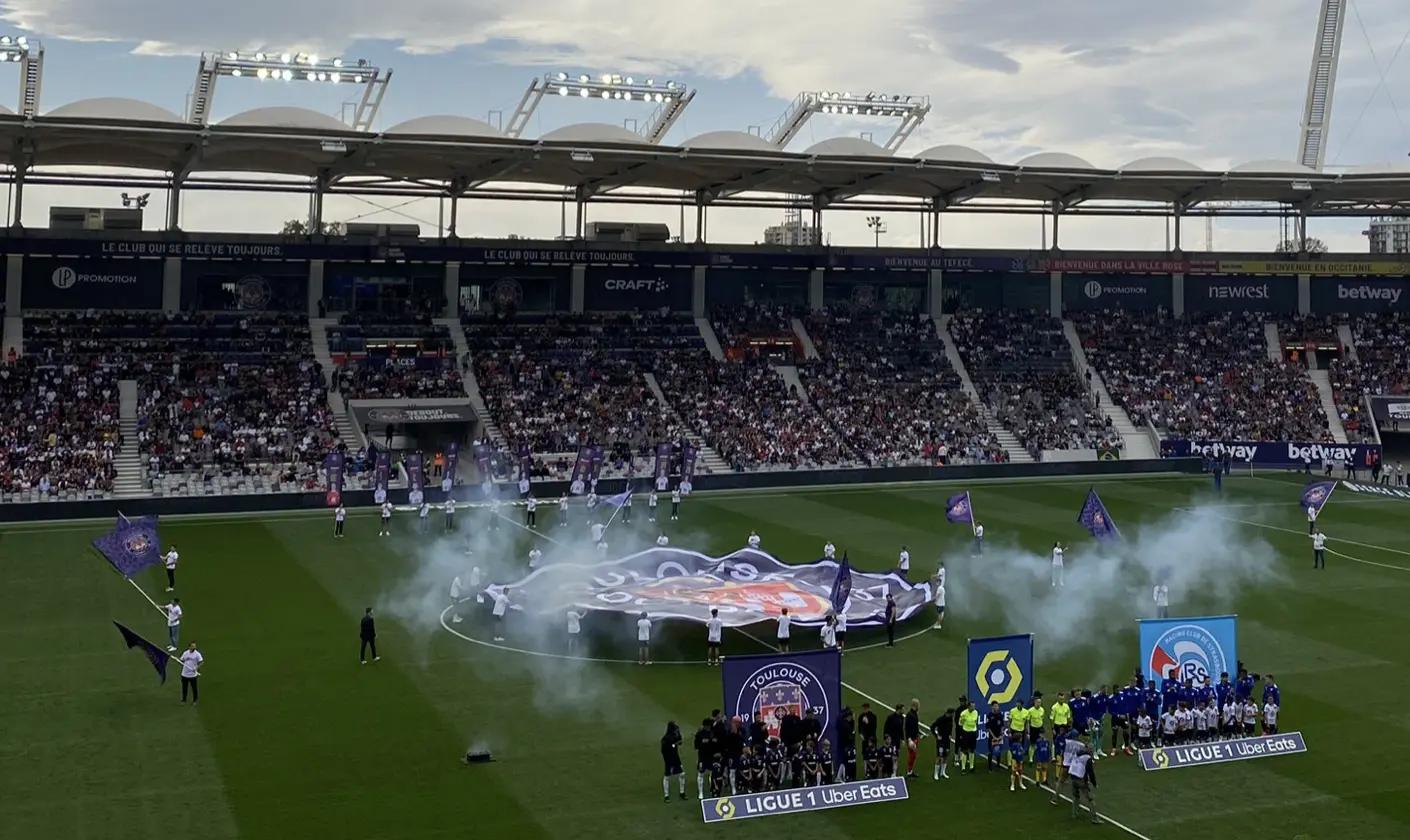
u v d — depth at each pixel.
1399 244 154.62
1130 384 99.31
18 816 27.20
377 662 39.47
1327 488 62.31
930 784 30.17
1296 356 103.94
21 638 41.88
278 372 84.25
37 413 75.12
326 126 79.50
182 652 40.41
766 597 44.75
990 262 104.44
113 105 77.94
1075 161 96.19
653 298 101.94
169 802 28.06
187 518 66.81
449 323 94.31
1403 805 28.86
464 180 92.62
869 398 93.50
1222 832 27.25
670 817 27.70
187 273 90.81
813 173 91.19
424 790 28.98
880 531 64.44
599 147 82.06
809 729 29.59
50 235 84.88
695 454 80.56
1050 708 33.75
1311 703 36.47
